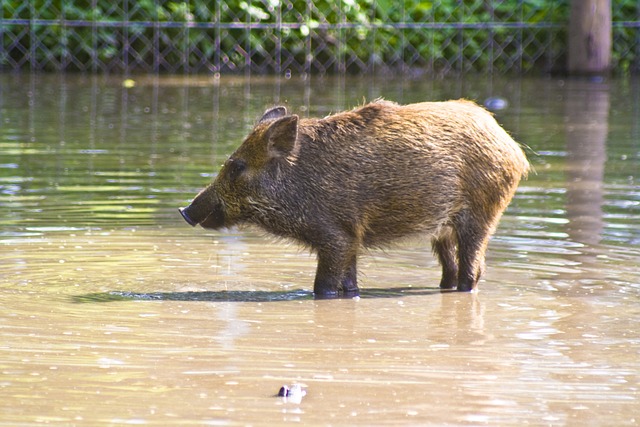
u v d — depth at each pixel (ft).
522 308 33.55
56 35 105.70
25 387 25.08
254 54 110.22
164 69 108.78
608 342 29.63
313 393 24.93
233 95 90.17
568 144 67.31
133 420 23.08
